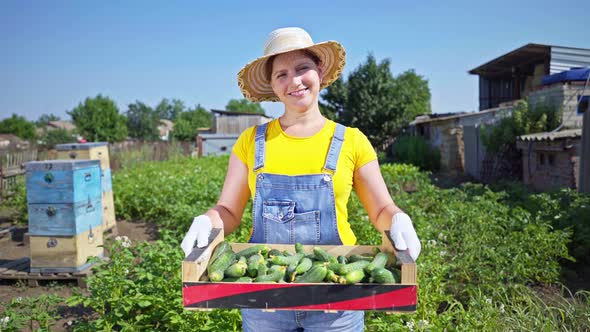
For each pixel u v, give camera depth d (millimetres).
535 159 12344
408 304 1912
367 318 3689
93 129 49906
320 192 2375
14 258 7047
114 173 14453
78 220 5809
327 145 2430
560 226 6887
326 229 2398
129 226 9172
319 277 1999
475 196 8531
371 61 33031
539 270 5406
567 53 18562
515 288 4801
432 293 4203
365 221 6492
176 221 8438
